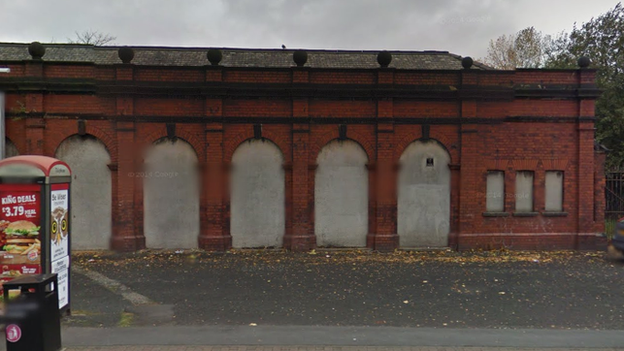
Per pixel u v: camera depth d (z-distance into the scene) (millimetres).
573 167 12250
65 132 11328
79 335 5656
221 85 11516
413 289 8141
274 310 6875
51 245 6051
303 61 11852
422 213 12141
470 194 12016
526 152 12156
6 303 4699
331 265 10172
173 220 11688
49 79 11148
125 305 7125
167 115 11570
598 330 6035
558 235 12156
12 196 5961
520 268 9914
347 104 11906
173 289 8117
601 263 10484
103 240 11555
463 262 10555
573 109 12219
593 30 23359
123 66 11281
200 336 5645
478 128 12039
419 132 12016
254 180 11859
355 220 12039
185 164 11727
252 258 10898
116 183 11492
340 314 6691
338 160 12000
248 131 11766
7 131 11203
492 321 6402
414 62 13844
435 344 5430
